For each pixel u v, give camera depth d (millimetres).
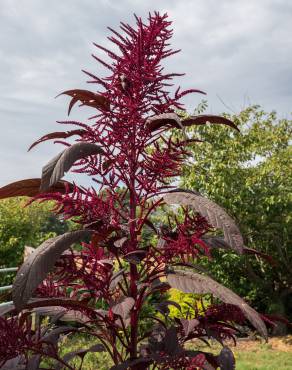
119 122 2047
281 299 9820
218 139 9867
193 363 1955
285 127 10617
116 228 1974
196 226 2100
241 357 7504
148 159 2123
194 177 9195
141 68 2039
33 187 2197
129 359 2082
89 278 2016
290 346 8344
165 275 2039
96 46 2043
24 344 1953
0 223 11227
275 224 9234
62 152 1769
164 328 2420
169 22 2088
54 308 2232
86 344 6133
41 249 1673
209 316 2178
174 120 1928
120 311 1813
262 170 9414
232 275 10062
